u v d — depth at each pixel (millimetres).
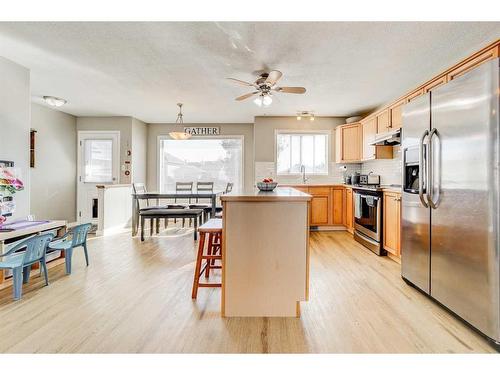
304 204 2090
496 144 1648
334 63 3104
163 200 6695
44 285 2646
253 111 5457
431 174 2193
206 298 2395
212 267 2736
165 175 6789
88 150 6008
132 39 2607
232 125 6648
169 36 2553
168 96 4449
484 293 1738
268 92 3342
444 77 2707
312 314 2123
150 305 2254
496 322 1670
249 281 2090
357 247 4121
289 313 2090
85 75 3533
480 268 1765
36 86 3988
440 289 2152
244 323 1991
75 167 5977
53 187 5371
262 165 5926
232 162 6723
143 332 1862
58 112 5465
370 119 4648
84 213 5996
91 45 2734
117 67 3268
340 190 5305
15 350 1665
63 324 1954
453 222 1993
